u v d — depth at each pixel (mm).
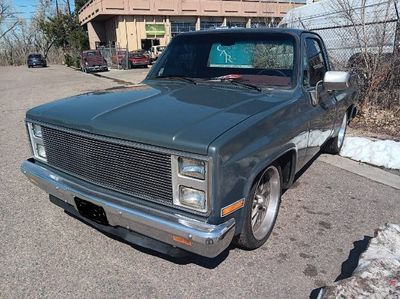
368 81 7941
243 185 2645
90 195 2867
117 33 39688
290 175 3574
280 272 3016
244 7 42438
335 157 5863
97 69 29922
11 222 3789
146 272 3012
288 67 3658
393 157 5422
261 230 3314
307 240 3471
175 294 2770
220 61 3938
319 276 2969
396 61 7977
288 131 3162
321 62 4344
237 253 3254
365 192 4535
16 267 3070
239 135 2525
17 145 6680
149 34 40094
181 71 4125
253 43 3832
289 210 4051
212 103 3002
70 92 15320
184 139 2402
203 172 2377
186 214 2533
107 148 2742
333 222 3803
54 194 3238
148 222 2570
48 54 58812
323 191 4551
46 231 3617
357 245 3391
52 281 2902
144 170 2604
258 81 3676
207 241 2398
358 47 8562
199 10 41031
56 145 3172
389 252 2951
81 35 47750
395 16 8539
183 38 4348
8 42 63438
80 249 3316
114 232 3018
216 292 2793
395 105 8141
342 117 5477
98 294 2762
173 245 2605
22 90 16891
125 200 2732
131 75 23375
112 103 3107
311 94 3791
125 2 37969
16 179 4953
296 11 13469
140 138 2539
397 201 4293
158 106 2941
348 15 8828
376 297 2430
